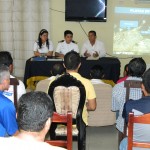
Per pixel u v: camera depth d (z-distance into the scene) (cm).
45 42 543
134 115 172
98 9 596
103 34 617
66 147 171
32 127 107
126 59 623
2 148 100
